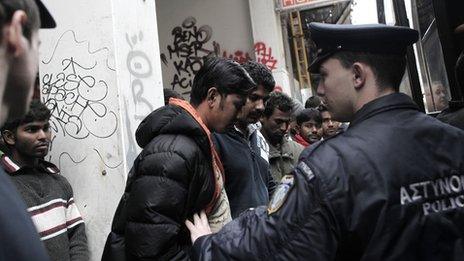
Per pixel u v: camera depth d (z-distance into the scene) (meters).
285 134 3.37
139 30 2.78
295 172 1.15
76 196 2.49
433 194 1.09
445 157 1.13
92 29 2.54
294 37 9.74
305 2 6.96
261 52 6.79
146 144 1.67
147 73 2.80
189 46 6.96
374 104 1.18
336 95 1.24
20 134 2.14
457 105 1.87
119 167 2.44
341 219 1.05
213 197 1.67
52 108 2.57
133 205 1.49
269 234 1.10
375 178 1.06
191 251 1.31
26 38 0.69
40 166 2.29
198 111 1.75
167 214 1.48
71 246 2.28
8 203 0.60
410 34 1.21
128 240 1.48
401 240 1.04
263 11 6.85
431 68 2.52
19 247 0.59
